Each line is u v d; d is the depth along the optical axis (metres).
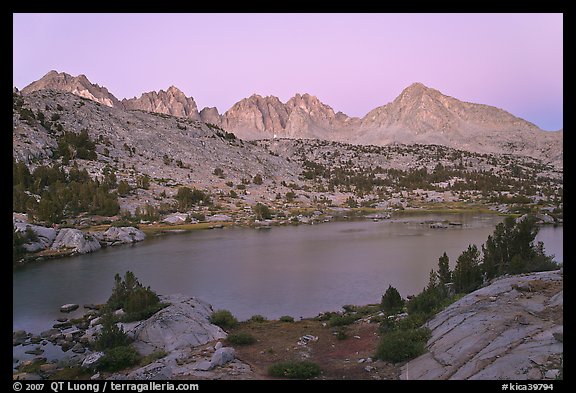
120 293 45.62
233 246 96.38
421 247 89.25
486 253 45.16
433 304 34.53
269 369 25.19
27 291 57.97
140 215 133.50
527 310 24.97
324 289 56.44
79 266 74.88
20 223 90.56
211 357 28.06
